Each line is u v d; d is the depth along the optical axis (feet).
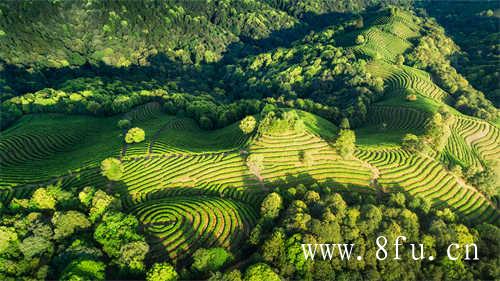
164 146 307.37
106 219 194.08
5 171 286.46
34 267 178.40
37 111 400.26
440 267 191.01
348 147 274.77
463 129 355.56
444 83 481.87
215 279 159.84
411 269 189.47
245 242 206.80
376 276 182.29
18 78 478.18
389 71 501.97
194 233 208.64
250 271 163.94
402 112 389.60
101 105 416.26
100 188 255.91
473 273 193.88
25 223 194.80
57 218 195.11
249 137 309.42
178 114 415.23
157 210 224.53
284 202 232.94
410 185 263.29
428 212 231.71
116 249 182.60
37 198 214.07
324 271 177.99
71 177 271.69
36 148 331.98
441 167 278.67
